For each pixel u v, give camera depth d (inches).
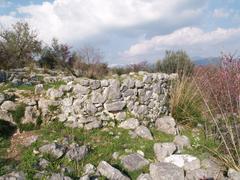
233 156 184.9
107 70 569.9
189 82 282.5
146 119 241.4
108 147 197.8
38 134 200.2
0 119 208.4
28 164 163.9
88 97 225.9
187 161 183.5
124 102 232.7
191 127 247.4
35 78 313.6
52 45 591.8
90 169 168.7
